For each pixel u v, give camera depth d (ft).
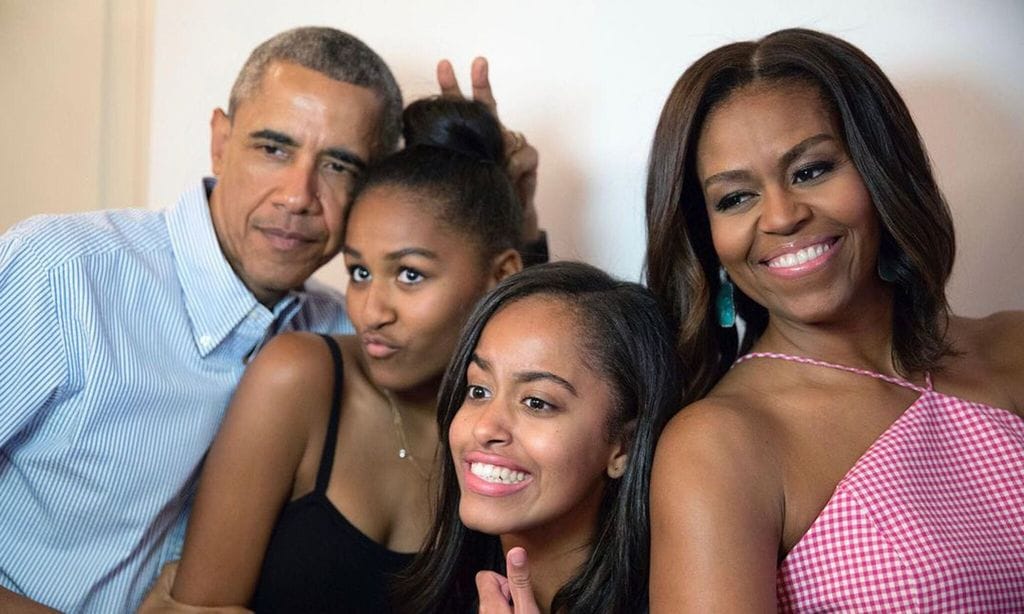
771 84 4.20
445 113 5.44
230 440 4.86
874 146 4.16
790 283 4.18
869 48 6.35
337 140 5.28
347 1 7.40
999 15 6.17
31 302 4.96
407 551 4.97
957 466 4.19
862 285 4.26
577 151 6.91
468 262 4.99
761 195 4.20
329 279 7.75
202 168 7.72
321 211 5.34
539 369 4.09
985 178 6.24
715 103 4.29
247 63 5.50
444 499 4.48
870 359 4.43
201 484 4.93
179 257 5.39
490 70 7.11
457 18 7.17
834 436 4.18
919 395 4.38
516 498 4.09
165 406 5.22
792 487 4.05
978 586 3.91
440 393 4.43
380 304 4.89
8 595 4.85
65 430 5.07
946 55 6.25
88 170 7.88
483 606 4.08
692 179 4.44
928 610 3.86
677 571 3.82
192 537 4.90
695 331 4.53
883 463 4.07
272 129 5.23
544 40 6.97
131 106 7.86
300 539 4.84
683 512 3.85
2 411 4.94
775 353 4.43
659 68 6.71
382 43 7.34
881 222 4.25
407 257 4.88
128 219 5.48
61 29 7.88
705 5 6.59
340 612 4.83
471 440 4.11
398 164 5.08
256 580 4.89
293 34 5.46
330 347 5.07
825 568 3.97
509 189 5.28
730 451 3.94
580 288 4.32
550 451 4.05
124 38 7.84
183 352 5.32
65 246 5.07
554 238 6.98
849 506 3.98
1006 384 4.53
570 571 4.32
